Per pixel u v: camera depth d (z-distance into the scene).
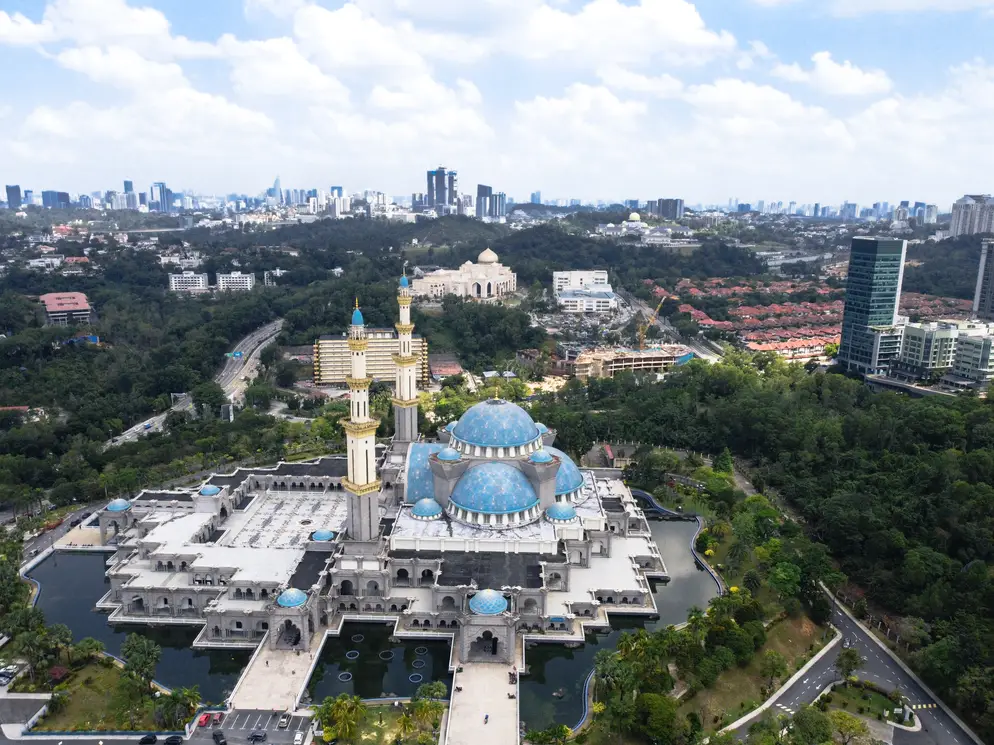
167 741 151.38
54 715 160.38
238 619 189.25
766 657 174.62
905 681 176.88
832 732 150.62
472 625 177.88
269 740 152.12
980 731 159.25
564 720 162.00
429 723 156.38
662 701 154.38
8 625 178.88
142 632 197.38
